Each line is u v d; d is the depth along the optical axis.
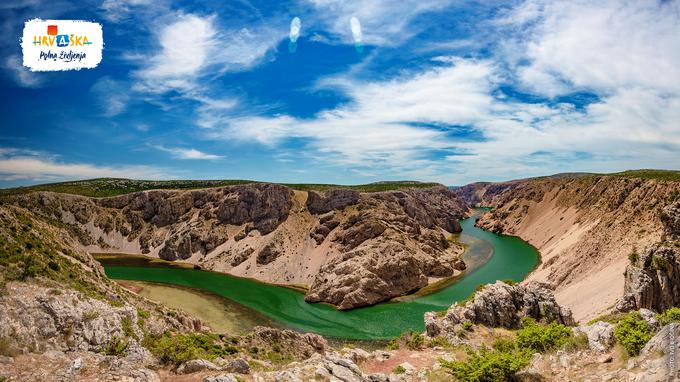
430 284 126.38
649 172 152.50
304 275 142.50
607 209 141.88
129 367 21.36
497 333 37.88
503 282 46.50
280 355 53.66
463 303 44.28
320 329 91.81
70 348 29.14
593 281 79.69
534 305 42.38
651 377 13.99
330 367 22.05
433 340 34.88
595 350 20.16
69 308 32.44
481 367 19.22
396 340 34.47
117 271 153.12
